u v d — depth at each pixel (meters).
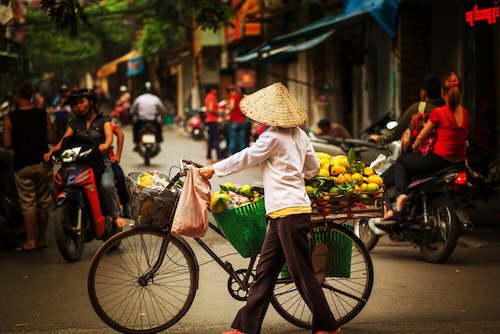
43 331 12.42
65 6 26.86
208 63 77.31
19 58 50.09
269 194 11.22
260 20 49.75
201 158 44.12
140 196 11.76
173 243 12.05
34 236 19.52
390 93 33.25
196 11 30.59
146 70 110.94
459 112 16.91
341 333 12.01
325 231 12.12
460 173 16.61
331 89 41.88
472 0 28.67
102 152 18.08
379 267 16.67
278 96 11.23
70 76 109.31
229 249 18.81
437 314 13.09
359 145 26.53
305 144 11.47
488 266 16.78
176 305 13.44
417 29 29.73
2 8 25.27
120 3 82.12
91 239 18.19
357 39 38.91
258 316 11.35
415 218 17.27
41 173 19.34
